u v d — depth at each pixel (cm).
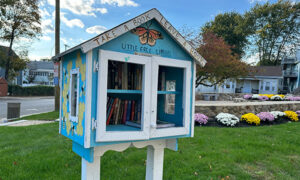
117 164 325
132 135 158
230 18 2605
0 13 1838
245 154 365
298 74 2842
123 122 191
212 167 318
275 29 2833
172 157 351
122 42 154
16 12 1891
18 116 830
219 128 579
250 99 1410
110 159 344
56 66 596
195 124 627
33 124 677
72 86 171
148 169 224
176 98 206
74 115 170
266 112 733
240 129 572
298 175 301
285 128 601
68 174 282
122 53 152
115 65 174
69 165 314
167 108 217
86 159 165
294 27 2816
